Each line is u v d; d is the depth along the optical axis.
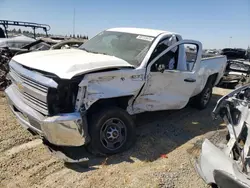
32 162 4.02
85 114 3.94
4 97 6.82
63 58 4.40
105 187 3.56
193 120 6.44
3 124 5.19
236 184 2.81
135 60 4.89
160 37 5.27
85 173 3.85
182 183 3.77
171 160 4.37
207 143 3.44
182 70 5.75
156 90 5.13
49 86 3.74
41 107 3.91
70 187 3.52
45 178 3.68
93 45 5.82
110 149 4.36
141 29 5.85
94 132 4.15
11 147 4.40
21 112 4.28
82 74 3.88
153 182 3.71
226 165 3.02
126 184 3.65
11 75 4.76
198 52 6.06
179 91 5.64
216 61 7.43
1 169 3.78
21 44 9.51
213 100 8.73
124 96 4.50
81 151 4.42
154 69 4.95
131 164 4.17
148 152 4.60
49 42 8.26
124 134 4.50
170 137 5.30
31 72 4.06
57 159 4.16
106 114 4.22
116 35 5.77
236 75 10.76
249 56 13.81
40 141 4.69
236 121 3.32
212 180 3.15
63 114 3.83
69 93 3.86
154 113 6.66
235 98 3.48
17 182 3.55
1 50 7.68
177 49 5.69
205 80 6.83
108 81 4.18
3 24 11.84
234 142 3.22
